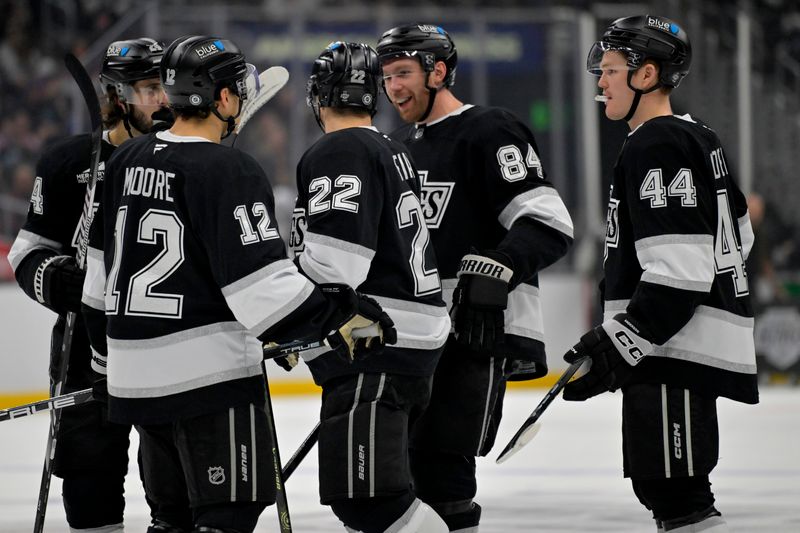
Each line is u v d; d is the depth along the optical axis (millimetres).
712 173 10492
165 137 9328
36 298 11258
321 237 9797
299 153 31062
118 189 9398
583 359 10516
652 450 10375
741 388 10586
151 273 9055
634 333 10195
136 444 22922
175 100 9383
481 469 20125
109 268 9469
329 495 10078
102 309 10070
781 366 32594
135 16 31875
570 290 31828
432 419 11594
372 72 10469
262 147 30953
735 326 10586
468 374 11594
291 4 36125
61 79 31719
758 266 32938
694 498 10500
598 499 17188
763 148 34375
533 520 15570
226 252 8805
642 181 10344
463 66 31516
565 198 31797
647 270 10211
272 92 11445
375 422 10023
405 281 10234
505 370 11906
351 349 9406
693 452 10344
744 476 19062
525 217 11547
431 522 10148
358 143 10086
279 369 31109
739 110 33844
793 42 34625
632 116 11031
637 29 10836
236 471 9070
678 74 10945
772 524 15055
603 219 31828
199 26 31453
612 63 10945
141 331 9055
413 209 10383
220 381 9055
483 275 11203
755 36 34656
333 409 10219
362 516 10109
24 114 31344
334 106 10422
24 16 31797
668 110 11078
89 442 11523
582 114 31703
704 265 10148
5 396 29703
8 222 30719
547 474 19516
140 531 14930
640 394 10445
